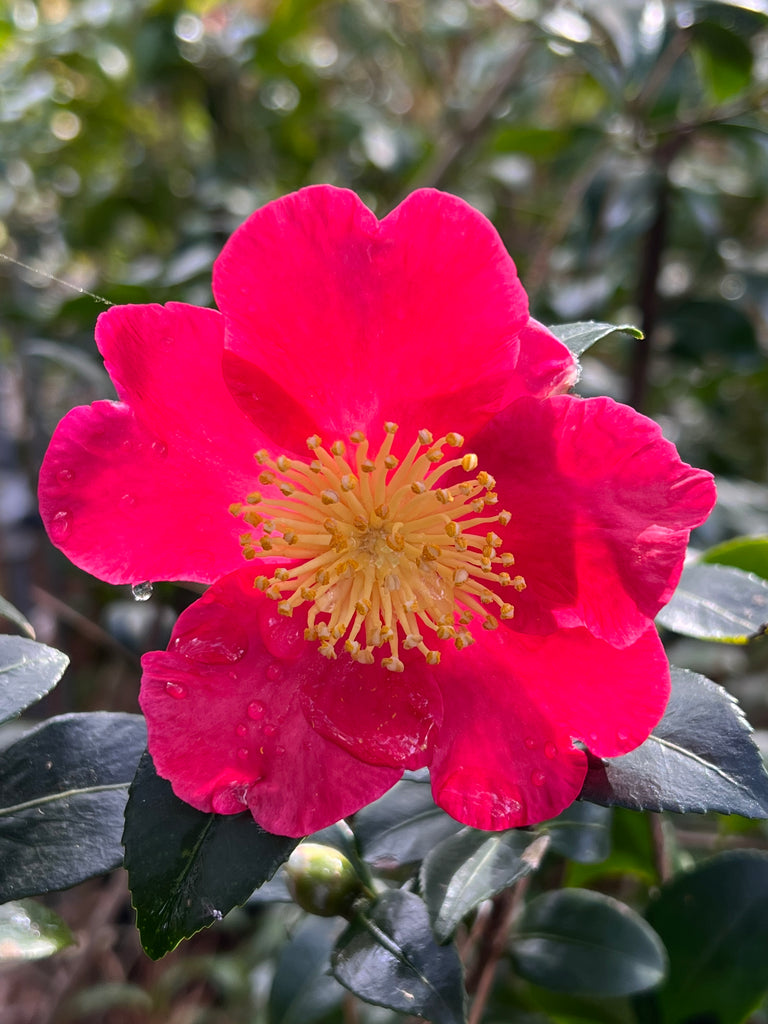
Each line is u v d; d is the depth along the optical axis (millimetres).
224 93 481
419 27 520
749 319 406
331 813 236
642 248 410
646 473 234
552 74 455
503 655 245
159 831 234
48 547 456
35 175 502
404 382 238
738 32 332
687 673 249
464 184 485
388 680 245
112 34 456
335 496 244
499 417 238
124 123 498
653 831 310
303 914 312
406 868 313
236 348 234
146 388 235
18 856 245
